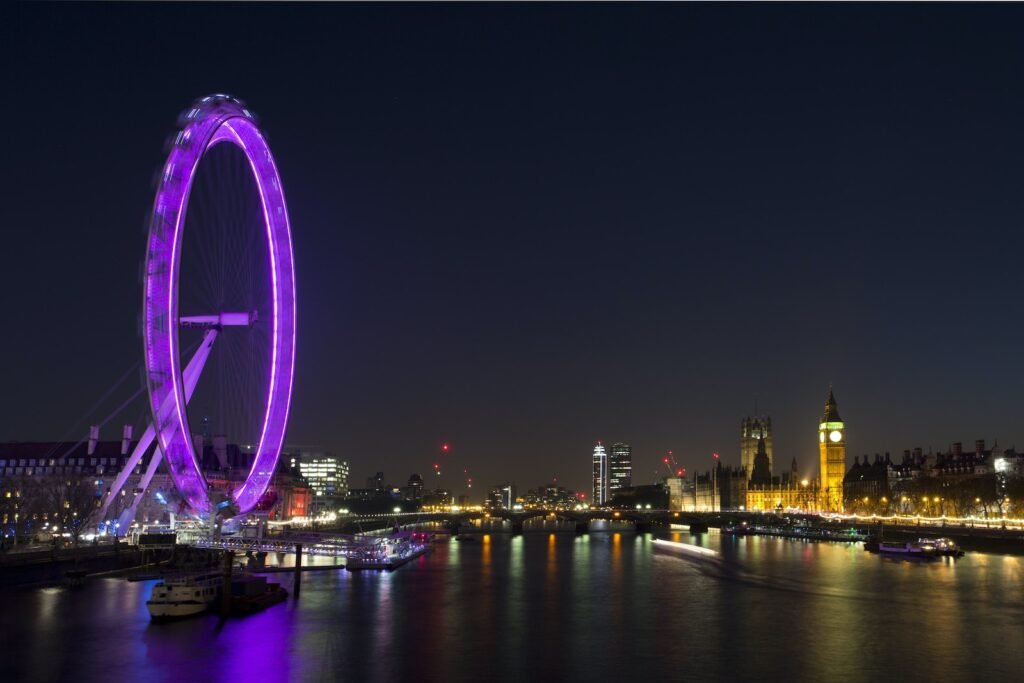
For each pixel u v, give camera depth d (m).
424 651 118.06
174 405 150.25
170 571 168.75
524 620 140.88
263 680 103.62
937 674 108.62
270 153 172.88
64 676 103.44
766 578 199.62
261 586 151.12
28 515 192.00
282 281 179.62
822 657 116.38
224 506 168.88
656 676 107.06
